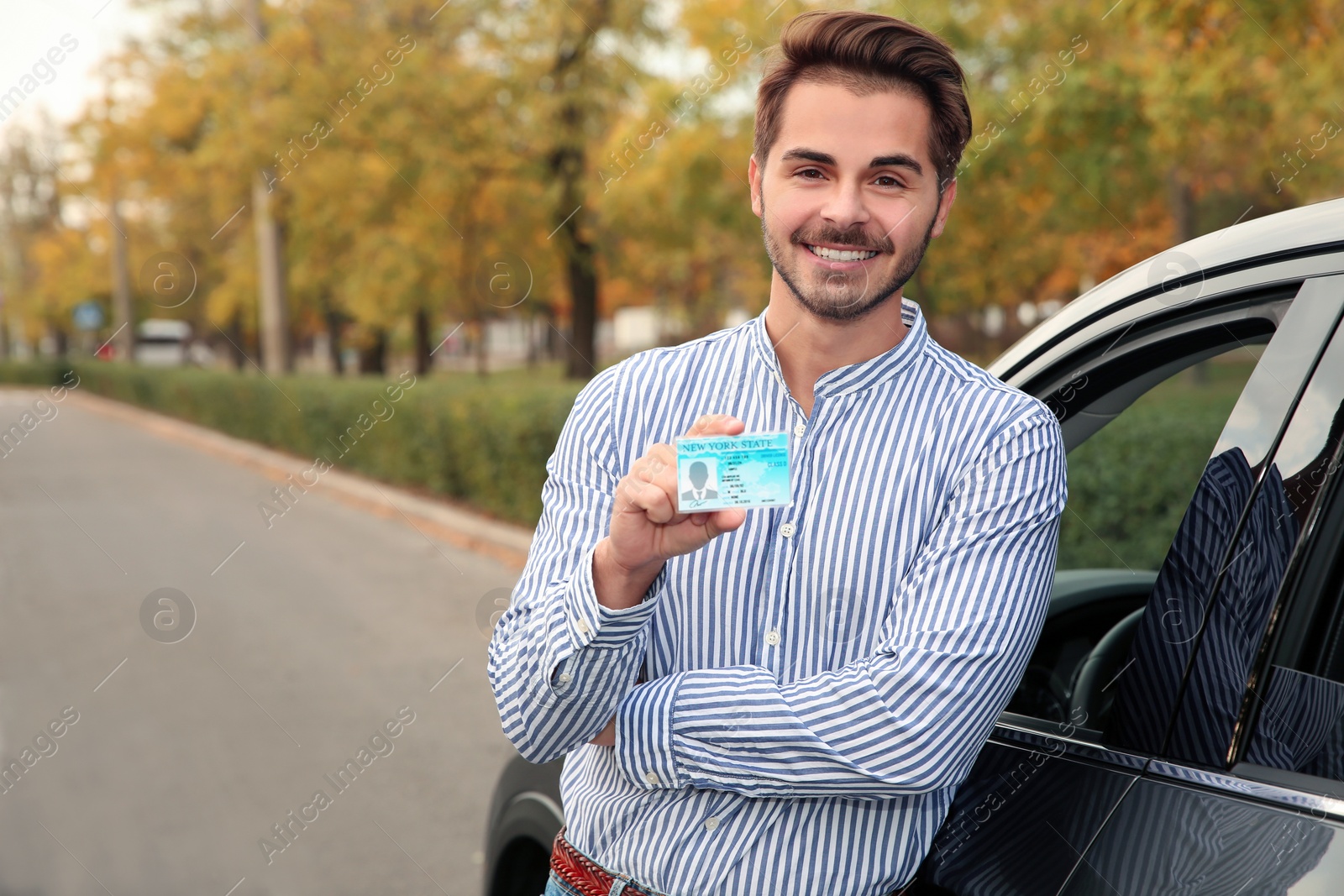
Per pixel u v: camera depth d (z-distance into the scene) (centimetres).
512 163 1303
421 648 554
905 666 105
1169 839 105
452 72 1272
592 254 1426
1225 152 654
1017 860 116
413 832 345
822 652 114
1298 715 102
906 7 714
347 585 706
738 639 116
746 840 113
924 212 114
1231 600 109
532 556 125
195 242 1958
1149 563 359
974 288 902
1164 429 350
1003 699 107
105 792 384
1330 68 543
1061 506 112
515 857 212
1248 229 118
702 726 109
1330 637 103
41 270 3253
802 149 112
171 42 1544
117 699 490
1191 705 110
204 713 465
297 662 537
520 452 838
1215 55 563
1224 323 119
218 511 1058
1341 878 91
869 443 114
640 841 118
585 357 1456
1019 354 142
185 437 1869
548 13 1228
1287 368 109
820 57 112
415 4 1289
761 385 121
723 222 1019
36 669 544
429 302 1468
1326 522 104
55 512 1080
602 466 124
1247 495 110
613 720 114
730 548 116
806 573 114
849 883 112
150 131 1689
